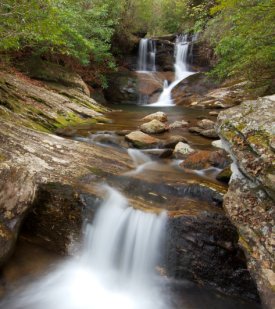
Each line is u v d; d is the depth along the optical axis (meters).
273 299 2.98
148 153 6.64
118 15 17.47
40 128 7.67
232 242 3.99
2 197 4.11
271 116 3.41
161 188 4.96
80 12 13.84
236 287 3.92
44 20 6.37
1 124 6.55
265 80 10.08
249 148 3.36
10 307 3.79
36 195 4.66
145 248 4.31
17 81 10.25
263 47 8.20
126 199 4.67
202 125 9.04
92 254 4.59
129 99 16.88
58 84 12.27
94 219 4.59
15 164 4.86
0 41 6.91
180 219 4.17
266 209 3.28
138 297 4.05
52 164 5.43
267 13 7.59
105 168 5.66
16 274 4.17
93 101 12.52
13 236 4.16
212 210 4.33
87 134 7.97
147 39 20.12
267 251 3.13
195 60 19.66
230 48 9.64
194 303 3.88
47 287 4.11
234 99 13.56
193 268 4.11
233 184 3.72
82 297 4.03
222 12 9.72
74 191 4.73
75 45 13.06
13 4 6.00
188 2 19.45
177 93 16.80
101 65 17.12
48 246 4.72
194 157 6.02
